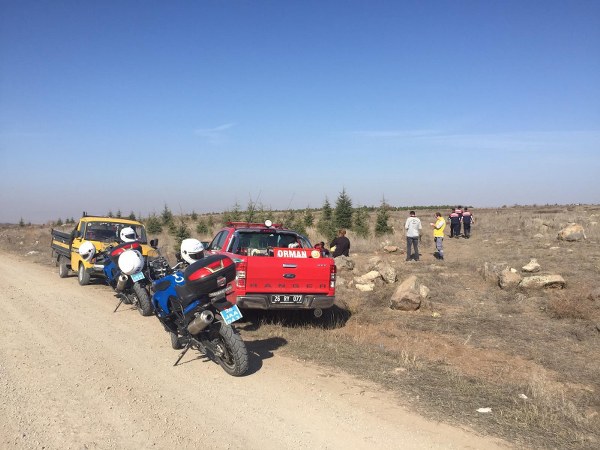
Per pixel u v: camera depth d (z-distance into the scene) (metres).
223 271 5.91
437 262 15.84
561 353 7.43
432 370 6.48
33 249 26.64
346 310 10.15
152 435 4.38
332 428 4.58
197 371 6.16
